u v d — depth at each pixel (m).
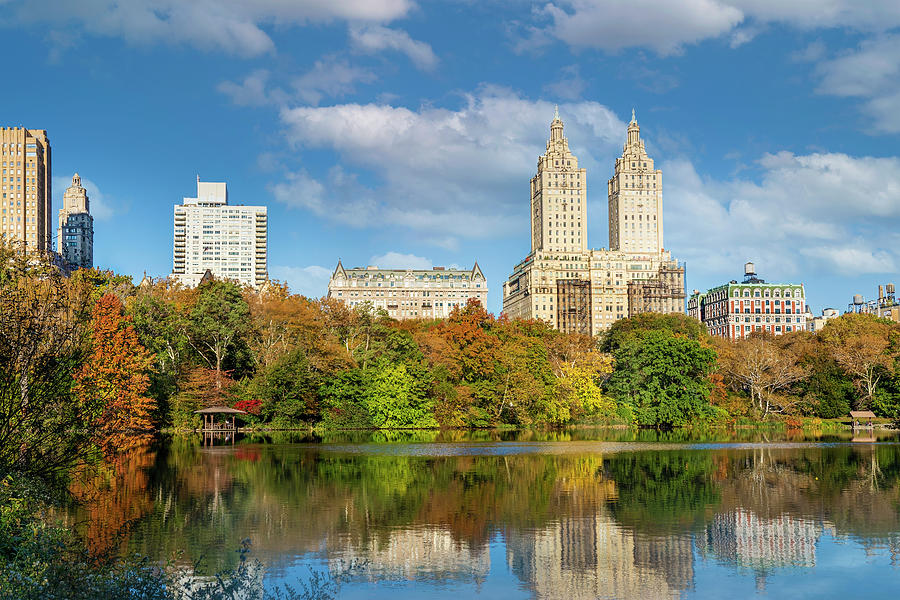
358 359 137.75
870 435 121.81
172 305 119.56
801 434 124.44
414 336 146.50
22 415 28.25
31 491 27.66
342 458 79.44
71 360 29.62
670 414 138.25
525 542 40.09
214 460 76.50
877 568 35.69
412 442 103.31
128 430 55.75
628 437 115.88
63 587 22.52
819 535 41.91
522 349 144.25
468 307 157.62
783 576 34.38
